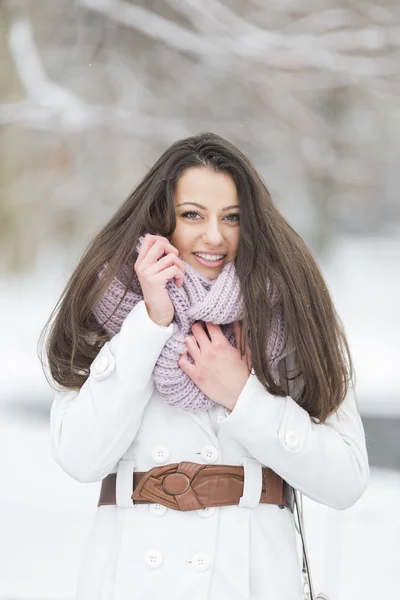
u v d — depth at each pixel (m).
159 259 3.63
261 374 3.55
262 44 14.88
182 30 14.93
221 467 3.54
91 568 3.59
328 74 16.09
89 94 17.30
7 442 11.54
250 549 3.53
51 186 18.48
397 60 15.66
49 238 19.52
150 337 3.47
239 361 3.59
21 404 13.31
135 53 17.44
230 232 3.67
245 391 3.50
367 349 18.33
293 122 17.38
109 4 14.88
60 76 17.25
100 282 3.66
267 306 3.57
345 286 24.30
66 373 3.72
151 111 17.34
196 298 3.60
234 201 3.64
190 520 3.52
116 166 18.19
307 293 3.70
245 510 3.55
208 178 3.62
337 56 15.17
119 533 3.56
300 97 17.81
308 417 3.60
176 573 3.47
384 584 7.33
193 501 3.50
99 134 17.44
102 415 3.47
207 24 14.87
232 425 3.48
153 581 3.46
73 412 3.54
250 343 3.56
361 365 16.62
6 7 15.66
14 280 20.14
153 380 3.61
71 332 3.72
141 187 3.75
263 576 3.52
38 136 18.00
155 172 3.73
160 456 3.56
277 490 3.62
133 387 3.47
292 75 16.23
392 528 8.55
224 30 14.91
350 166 18.34
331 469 3.54
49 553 8.05
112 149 17.95
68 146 17.98
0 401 13.43
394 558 7.87
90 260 3.73
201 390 3.58
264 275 3.59
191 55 17.08
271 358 3.58
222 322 3.61
